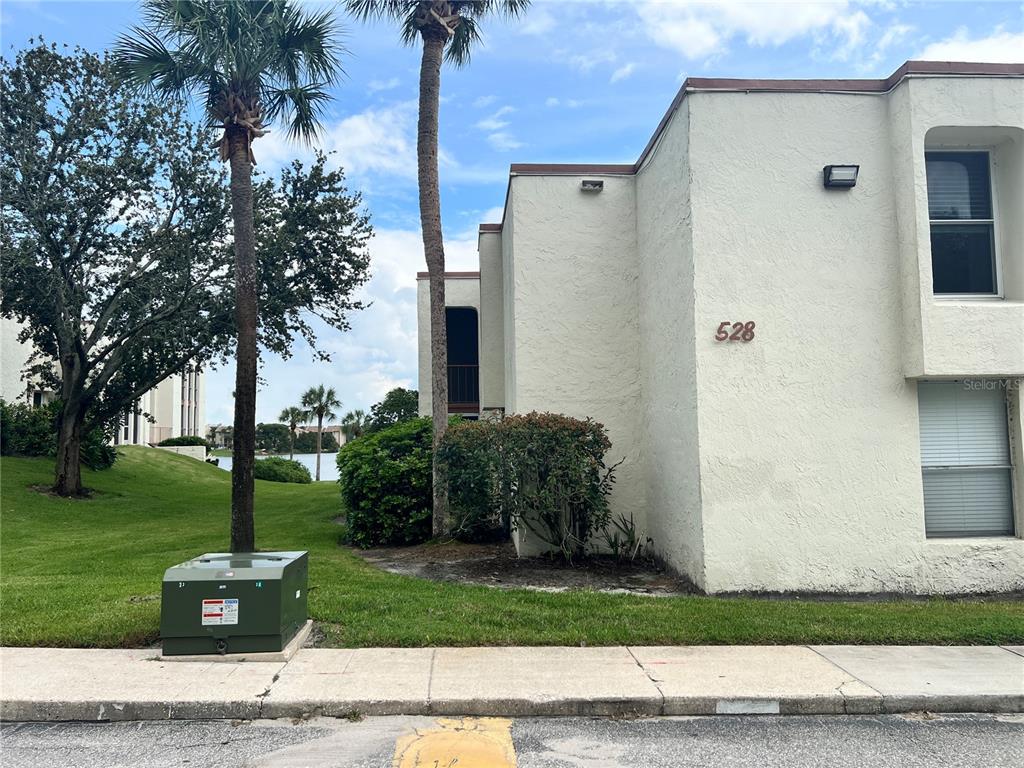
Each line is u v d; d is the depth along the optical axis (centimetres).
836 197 817
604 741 456
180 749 444
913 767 420
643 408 1043
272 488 2795
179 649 584
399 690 514
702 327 804
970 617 686
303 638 629
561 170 1092
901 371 805
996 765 423
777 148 820
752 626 657
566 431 934
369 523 1159
